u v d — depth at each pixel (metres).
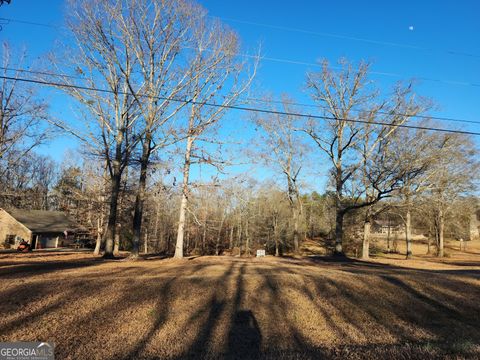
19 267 17.48
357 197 33.12
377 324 11.37
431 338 10.08
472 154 36.50
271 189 51.66
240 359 8.37
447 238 67.69
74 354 8.51
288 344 9.63
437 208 44.69
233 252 53.19
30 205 58.72
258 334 10.32
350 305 12.94
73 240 59.66
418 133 29.58
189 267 18.91
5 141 26.89
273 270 18.22
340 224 33.16
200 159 23.64
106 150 25.22
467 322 11.70
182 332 10.24
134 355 8.67
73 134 29.92
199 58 23.39
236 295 13.34
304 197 63.31
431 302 13.43
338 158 33.25
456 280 16.48
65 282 13.65
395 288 14.87
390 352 7.58
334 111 32.50
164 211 53.78
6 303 11.07
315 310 12.33
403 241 75.44
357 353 7.90
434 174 32.59
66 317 10.56
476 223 81.31
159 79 23.42
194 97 23.31
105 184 33.47
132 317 11.02
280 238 49.22
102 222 35.12
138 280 14.59
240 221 53.38
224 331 10.44
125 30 22.72
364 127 31.20
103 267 18.36
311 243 59.38
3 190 36.53
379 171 30.05
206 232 52.78
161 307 11.91
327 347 9.24
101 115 24.58
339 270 19.19
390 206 33.19
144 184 24.42
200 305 12.30
